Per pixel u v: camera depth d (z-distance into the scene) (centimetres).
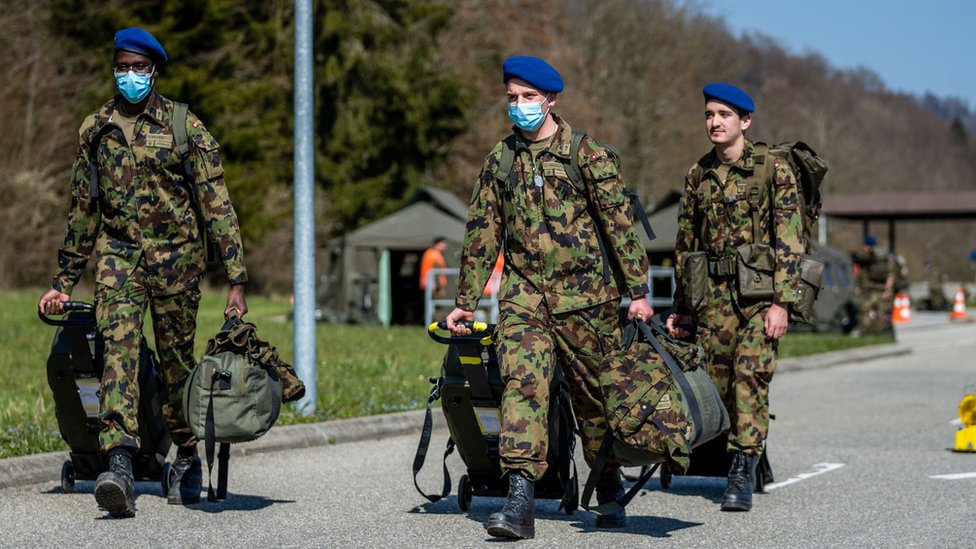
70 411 1102
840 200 8400
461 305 997
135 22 6322
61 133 6191
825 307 4694
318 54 6875
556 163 973
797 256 1149
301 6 1725
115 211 1069
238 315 1068
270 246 7144
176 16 6369
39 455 1287
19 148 6031
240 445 1491
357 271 4353
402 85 6931
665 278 4356
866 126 16762
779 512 1146
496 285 3788
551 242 970
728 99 1168
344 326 3869
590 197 974
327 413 1734
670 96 9844
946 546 987
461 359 1001
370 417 1723
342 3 6856
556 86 972
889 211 8244
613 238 970
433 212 4447
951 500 1210
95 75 6444
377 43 6962
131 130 1069
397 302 4584
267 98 6838
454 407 1013
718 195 1177
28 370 2167
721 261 1173
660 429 950
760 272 1161
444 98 7125
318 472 1376
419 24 7138
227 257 1076
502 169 983
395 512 1130
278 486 1278
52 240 5984
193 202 1088
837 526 1074
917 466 1439
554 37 8325
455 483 1308
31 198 5828
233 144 6481
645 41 9688
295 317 1733
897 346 3659
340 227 7088
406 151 7175
